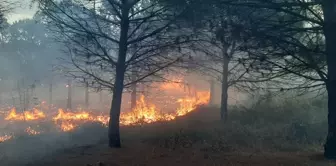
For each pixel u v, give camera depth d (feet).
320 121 45.39
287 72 29.40
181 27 35.45
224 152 33.94
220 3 27.89
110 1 37.32
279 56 28.60
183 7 31.12
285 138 39.63
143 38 38.17
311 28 27.78
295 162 28.55
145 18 37.14
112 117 38.88
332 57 28.53
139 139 43.75
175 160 30.48
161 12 36.04
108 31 41.57
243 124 49.16
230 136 40.98
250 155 31.53
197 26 31.76
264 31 27.50
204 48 40.27
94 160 31.63
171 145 37.32
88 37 37.22
